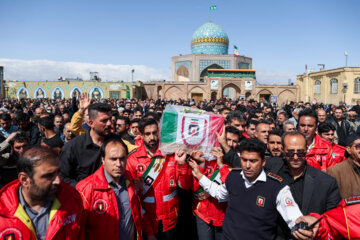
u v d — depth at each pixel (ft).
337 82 103.35
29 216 6.06
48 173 5.73
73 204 6.62
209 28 140.77
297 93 126.72
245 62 136.67
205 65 131.85
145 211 9.77
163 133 9.36
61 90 111.96
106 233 7.48
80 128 12.46
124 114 25.70
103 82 110.73
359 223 6.40
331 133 14.78
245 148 7.64
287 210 7.21
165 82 122.93
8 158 12.66
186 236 12.35
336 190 8.14
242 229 7.66
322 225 6.71
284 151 8.44
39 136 19.35
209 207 10.17
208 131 9.46
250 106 50.16
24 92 112.37
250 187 7.88
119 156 7.43
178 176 9.89
